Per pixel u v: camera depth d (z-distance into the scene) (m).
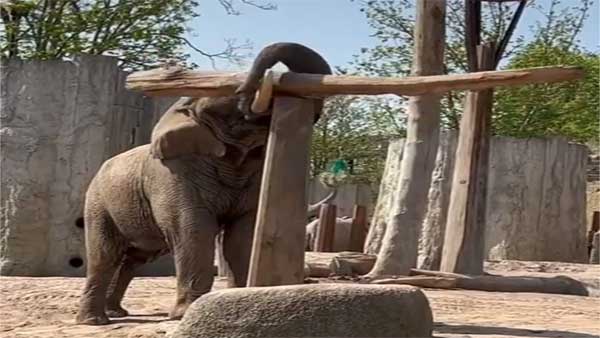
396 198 16.66
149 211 9.95
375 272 16.52
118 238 10.52
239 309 7.55
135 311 11.70
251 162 9.59
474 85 8.06
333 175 38.53
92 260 10.57
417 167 16.50
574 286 16.05
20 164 16.97
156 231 10.08
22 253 16.92
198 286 9.43
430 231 20.67
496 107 32.78
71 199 17.03
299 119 8.53
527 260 23.91
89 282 10.58
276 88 8.52
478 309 12.65
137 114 17.58
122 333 9.57
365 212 25.72
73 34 23.50
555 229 24.19
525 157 24.05
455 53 31.41
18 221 16.89
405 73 33.12
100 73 17.11
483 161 17.19
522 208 23.97
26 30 23.27
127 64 24.70
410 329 7.59
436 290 15.55
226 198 9.62
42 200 17.00
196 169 9.55
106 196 10.35
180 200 9.49
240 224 9.73
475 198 17.05
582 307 13.43
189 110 9.56
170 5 24.67
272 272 8.46
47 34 23.20
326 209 25.34
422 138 16.48
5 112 17.11
